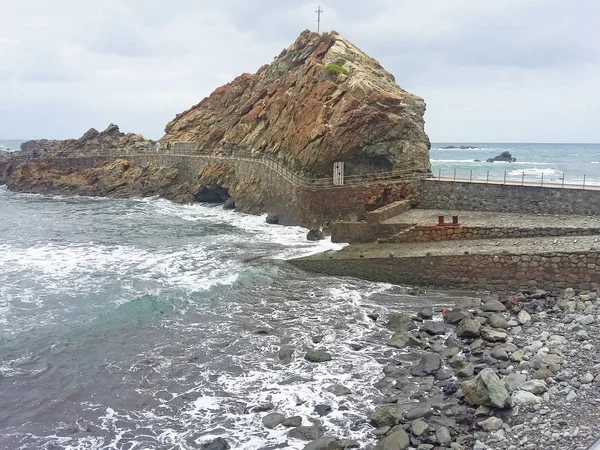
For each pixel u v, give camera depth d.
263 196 45.75
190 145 66.62
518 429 13.09
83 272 28.62
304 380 17.08
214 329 21.22
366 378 17.17
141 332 20.86
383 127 38.56
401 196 36.66
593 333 18.45
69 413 15.33
